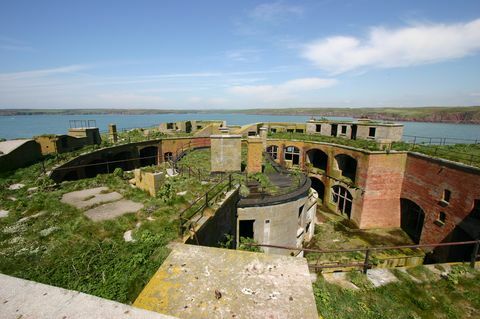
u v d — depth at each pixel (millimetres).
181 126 40188
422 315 6426
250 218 12422
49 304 1878
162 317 1802
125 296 4555
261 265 3803
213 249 4227
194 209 8641
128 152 26266
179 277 3582
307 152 29484
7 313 1786
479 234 14625
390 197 21562
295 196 13602
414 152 20484
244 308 3020
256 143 16078
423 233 18859
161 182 10719
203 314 2957
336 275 7590
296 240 14922
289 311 2965
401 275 7633
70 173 18062
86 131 24000
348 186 23359
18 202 9719
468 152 20766
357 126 29000
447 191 17141
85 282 5047
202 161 19500
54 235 7160
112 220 8047
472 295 7008
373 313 6305
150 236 6668
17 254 6148
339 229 21828
